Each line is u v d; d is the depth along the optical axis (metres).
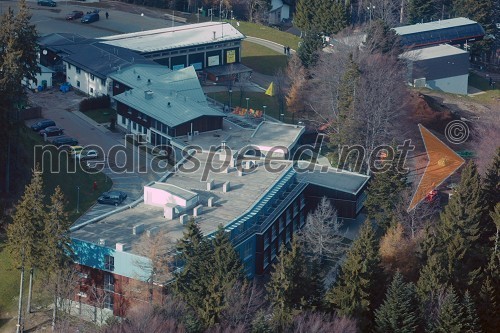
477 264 159.12
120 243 153.25
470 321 140.50
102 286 155.12
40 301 158.25
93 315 153.12
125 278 152.88
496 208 162.12
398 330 138.38
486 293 148.62
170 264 148.62
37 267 151.25
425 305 144.12
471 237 159.50
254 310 140.00
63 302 151.38
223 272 142.00
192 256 145.50
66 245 151.00
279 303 140.62
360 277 143.88
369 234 146.50
